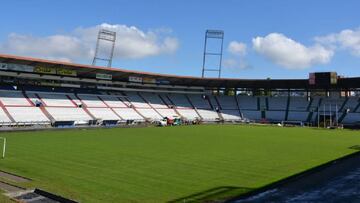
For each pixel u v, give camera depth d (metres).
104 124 68.94
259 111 95.25
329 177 22.66
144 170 24.61
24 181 20.47
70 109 71.56
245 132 59.00
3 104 64.38
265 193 18.83
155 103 90.69
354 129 72.50
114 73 77.44
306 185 20.52
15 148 33.94
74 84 80.94
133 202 17.03
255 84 93.69
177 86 96.94
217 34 110.38
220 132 57.91
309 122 86.00
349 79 81.25
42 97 72.25
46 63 64.81
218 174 23.66
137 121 75.69
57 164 26.23
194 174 23.56
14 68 63.94
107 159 28.70
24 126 58.78
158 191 19.17
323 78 83.62
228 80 90.94
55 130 55.25
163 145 38.38
